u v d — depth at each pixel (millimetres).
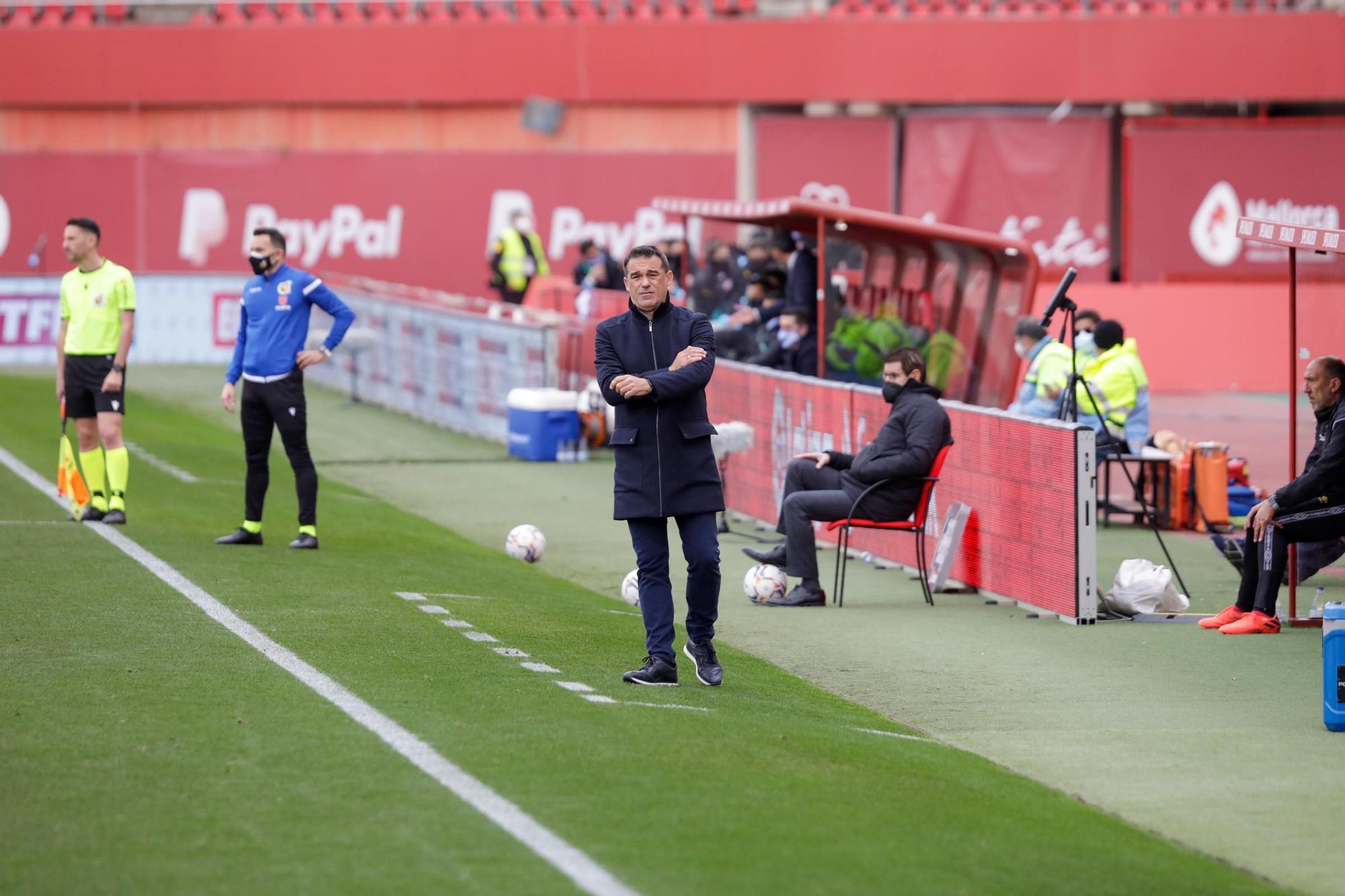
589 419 67250
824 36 98750
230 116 104375
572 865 17812
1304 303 36062
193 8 107375
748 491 52219
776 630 35375
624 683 27484
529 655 29562
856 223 58750
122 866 17578
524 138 102750
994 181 98438
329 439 69562
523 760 21875
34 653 27609
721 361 54469
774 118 100125
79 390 42062
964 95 97938
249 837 18531
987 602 39031
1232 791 23438
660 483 26906
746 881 17656
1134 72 96688
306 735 22812
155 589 33688
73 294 41875
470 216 102375
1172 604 37219
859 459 38719
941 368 59844
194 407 76250
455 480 59688
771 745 23734
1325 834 21484
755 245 67438
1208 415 80250
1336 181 96000
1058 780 24031
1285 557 34844
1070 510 35906
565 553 45531
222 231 103438
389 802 19875
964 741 26312
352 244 103250
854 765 23047
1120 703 28891
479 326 71500
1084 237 98125
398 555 41406
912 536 42625
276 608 32406
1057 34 97000
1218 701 29016
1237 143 96562
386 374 81250
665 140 101438
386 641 29891
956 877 18359
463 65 102062
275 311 39719
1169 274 97250
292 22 104375
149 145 104562
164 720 23500
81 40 103438
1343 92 96000
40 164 103375
